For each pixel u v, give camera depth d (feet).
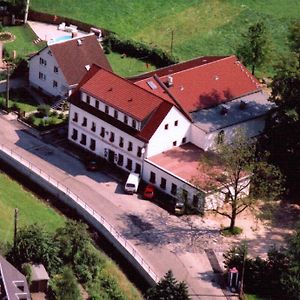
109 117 428.15
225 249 379.96
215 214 401.49
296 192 423.23
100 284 350.84
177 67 465.06
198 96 441.27
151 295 331.16
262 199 395.34
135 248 374.63
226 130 434.30
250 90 458.50
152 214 398.83
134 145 419.74
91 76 442.09
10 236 364.79
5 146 440.04
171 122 419.33
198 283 358.64
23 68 507.30
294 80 421.59
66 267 347.77
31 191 412.36
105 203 402.93
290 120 420.77
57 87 486.79
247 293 354.95
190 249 378.12
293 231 393.29
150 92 422.00
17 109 474.49
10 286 313.53
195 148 430.61
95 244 379.35
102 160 436.35
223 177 400.47
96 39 497.05
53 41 527.40
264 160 399.44
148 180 419.74
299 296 343.46
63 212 398.62
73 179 418.92
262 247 383.86
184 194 402.93
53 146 446.19
